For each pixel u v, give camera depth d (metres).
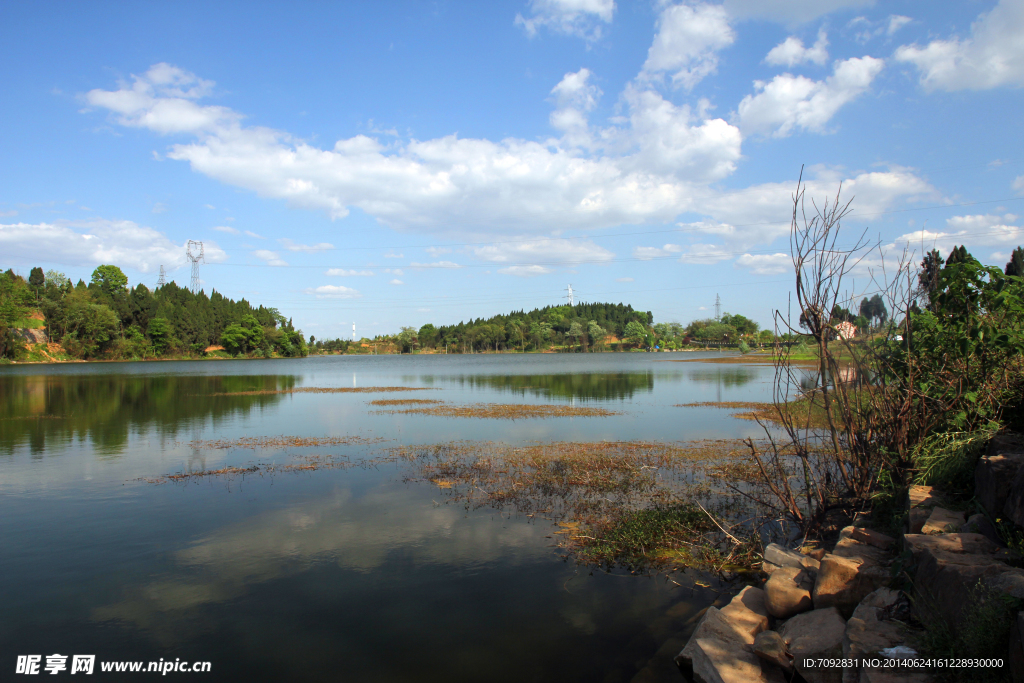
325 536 7.59
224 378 44.28
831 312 6.31
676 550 6.94
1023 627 3.15
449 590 6.00
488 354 141.38
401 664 4.68
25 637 5.12
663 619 5.40
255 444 14.38
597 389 30.70
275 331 114.50
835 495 7.57
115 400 26.05
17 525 8.07
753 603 5.17
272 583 6.18
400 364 78.88
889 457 6.99
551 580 6.24
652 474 10.73
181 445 14.31
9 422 18.67
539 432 15.99
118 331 86.50
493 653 4.83
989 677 3.32
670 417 19.03
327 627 5.27
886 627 4.11
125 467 11.77
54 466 11.88
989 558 4.20
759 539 6.89
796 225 6.23
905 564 4.55
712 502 8.84
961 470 6.16
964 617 3.69
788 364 6.64
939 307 7.05
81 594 5.95
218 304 113.06
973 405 6.66
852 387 7.19
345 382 39.34
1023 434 6.20
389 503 9.06
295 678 4.50
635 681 4.44
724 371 48.31
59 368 61.16
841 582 4.79
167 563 6.73
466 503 9.02
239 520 8.27
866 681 3.59
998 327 6.69
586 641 5.02
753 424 17.20
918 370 6.99
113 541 7.44
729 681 3.96
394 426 17.45
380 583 6.17
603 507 8.63
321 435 15.77
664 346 136.88
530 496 9.35
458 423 18.00
